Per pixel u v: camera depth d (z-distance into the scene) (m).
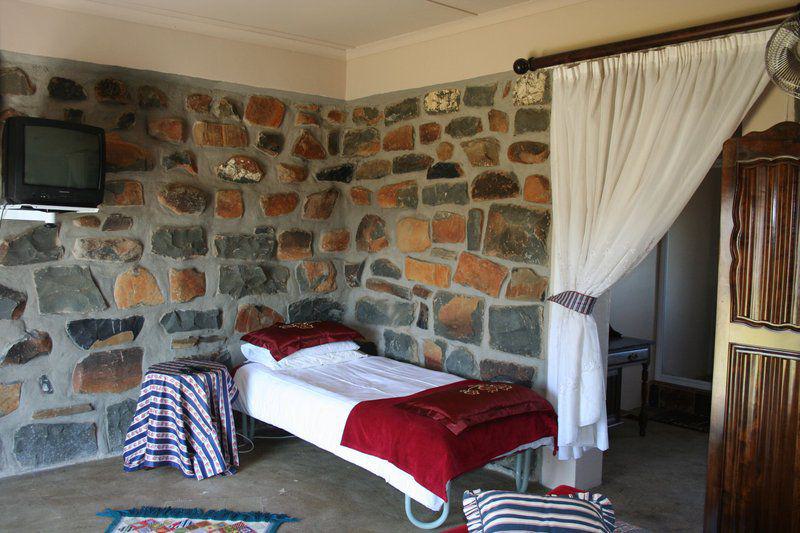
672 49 2.88
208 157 4.12
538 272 3.56
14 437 3.52
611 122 3.13
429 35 4.10
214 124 4.13
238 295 4.30
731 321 2.56
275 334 4.05
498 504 1.95
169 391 3.54
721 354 2.59
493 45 3.75
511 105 3.67
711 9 2.82
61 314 3.62
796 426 2.43
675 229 5.52
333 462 3.85
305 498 3.33
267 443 4.14
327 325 4.30
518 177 3.65
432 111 4.13
